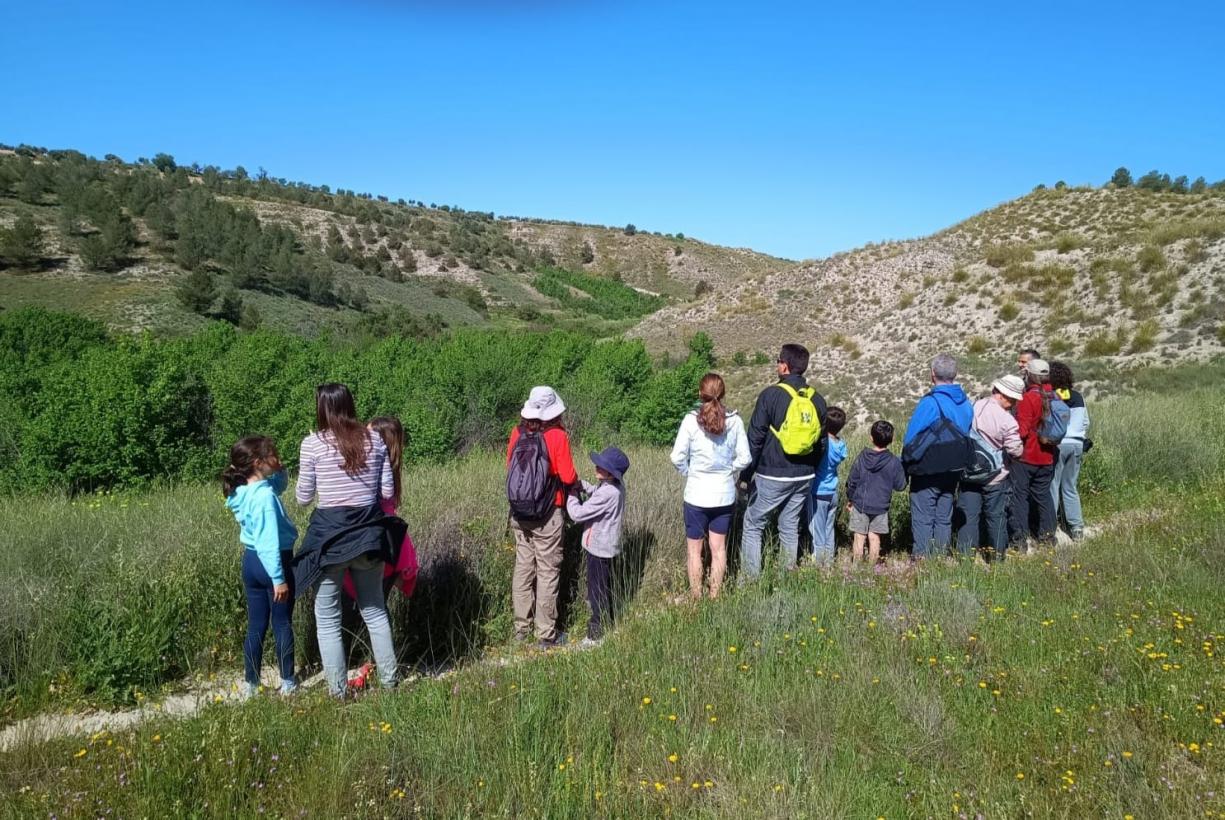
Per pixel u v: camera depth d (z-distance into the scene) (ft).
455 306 252.01
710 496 17.26
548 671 13.32
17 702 13.97
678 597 18.30
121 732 12.09
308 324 172.24
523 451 15.89
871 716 11.62
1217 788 9.62
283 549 14.10
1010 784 10.04
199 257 188.44
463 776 10.07
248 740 10.98
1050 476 22.06
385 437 14.79
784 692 12.26
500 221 433.89
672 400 57.52
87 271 173.06
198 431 40.86
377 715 12.05
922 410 19.66
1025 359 24.16
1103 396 58.08
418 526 19.08
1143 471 29.86
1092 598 16.15
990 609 15.61
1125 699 11.94
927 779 10.17
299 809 9.37
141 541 18.74
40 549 18.54
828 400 75.31
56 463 34.40
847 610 15.70
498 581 18.24
